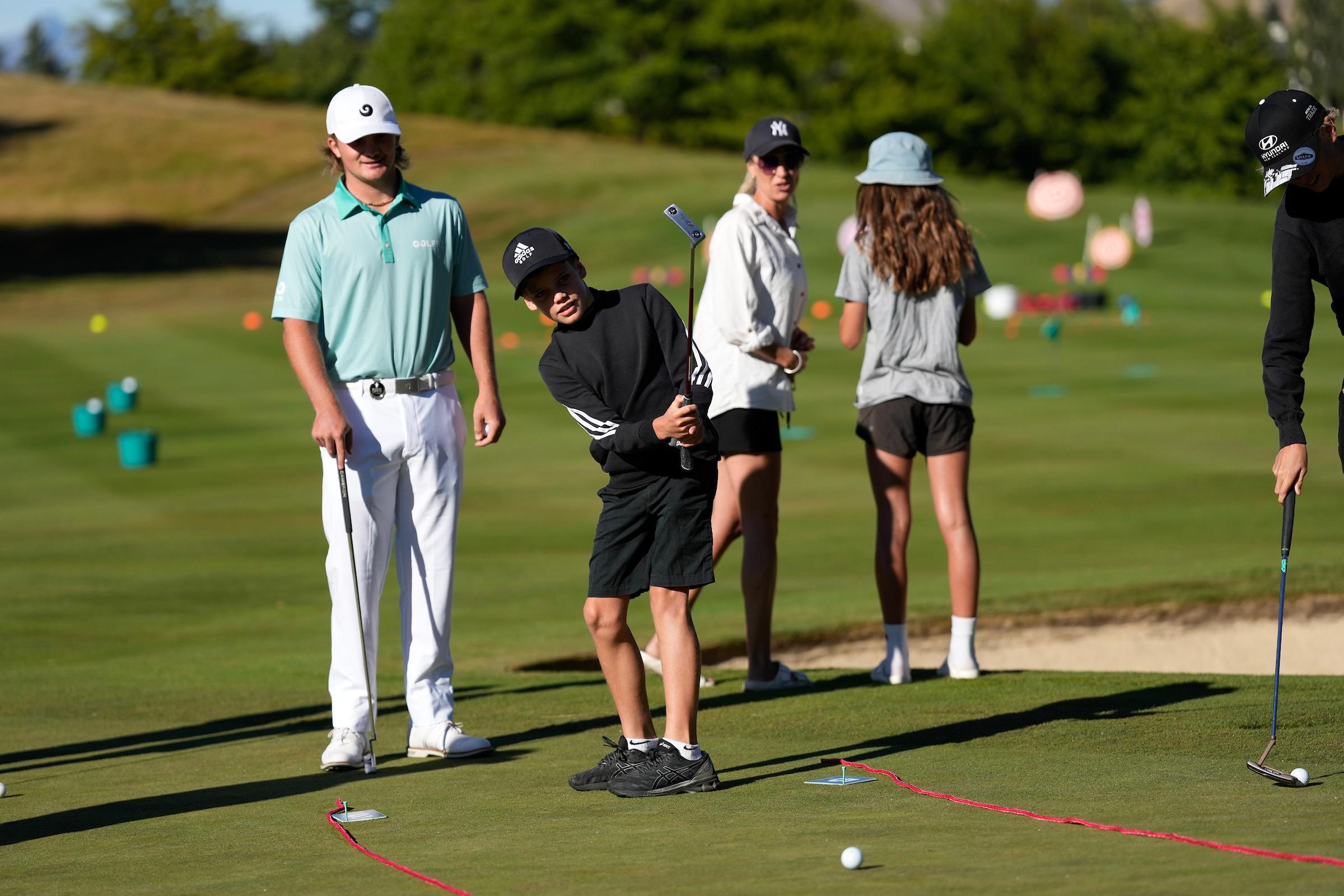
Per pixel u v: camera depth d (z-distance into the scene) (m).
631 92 91.81
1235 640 9.91
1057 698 7.01
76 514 17.48
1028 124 94.19
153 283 46.88
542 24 95.19
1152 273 41.91
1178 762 5.45
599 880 4.11
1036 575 12.22
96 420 23.64
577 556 14.61
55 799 5.82
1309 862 3.77
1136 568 12.16
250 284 46.56
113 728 7.60
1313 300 5.29
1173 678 7.50
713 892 3.88
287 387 28.34
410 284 6.56
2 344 34.94
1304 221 5.16
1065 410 22.91
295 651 10.37
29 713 8.09
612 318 5.58
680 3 93.12
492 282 43.66
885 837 4.43
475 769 6.14
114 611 12.29
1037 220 49.38
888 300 7.70
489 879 4.19
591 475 19.42
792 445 21.06
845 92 93.81
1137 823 4.41
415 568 6.65
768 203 7.77
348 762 6.20
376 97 6.44
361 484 6.57
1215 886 3.59
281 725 7.53
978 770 5.48
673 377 5.59
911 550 14.12
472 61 113.00
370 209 6.56
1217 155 88.25
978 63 95.25
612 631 5.62
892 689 7.55
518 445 21.89
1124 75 94.88
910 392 7.72
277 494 18.62
